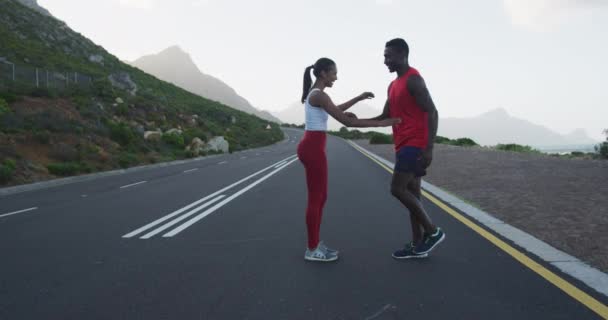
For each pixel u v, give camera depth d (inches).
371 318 103.6
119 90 1501.0
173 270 147.4
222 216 256.4
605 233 182.2
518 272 136.6
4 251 177.9
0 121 689.0
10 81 1016.2
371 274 138.3
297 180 463.2
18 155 569.6
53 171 574.6
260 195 349.7
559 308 107.7
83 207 308.8
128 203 323.6
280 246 179.6
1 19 1936.5
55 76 1306.6
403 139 145.6
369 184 409.4
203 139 1419.8
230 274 141.7
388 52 145.6
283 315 106.4
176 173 631.2
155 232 213.6
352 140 2257.6
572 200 267.1
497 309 107.7
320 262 153.6
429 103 140.9
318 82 147.9
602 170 427.5
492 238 183.3
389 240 186.7
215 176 550.0
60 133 775.7
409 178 148.5
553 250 161.9
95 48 2529.5
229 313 108.4
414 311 107.3
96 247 183.2
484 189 335.6
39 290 128.0
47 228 229.5
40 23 2207.2
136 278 138.8
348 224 223.6
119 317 106.7
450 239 182.9
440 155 738.8
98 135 894.4
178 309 111.6
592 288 121.4
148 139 1111.6
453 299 115.0
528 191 313.1
